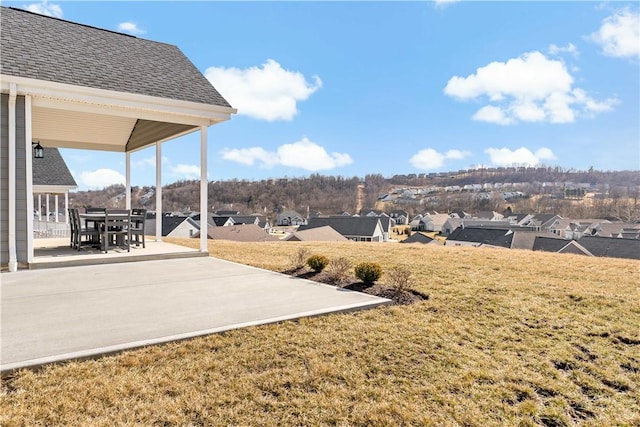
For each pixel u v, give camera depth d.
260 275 6.49
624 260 11.93
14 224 6.16
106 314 4.11
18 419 2.27
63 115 8.95
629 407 3.00
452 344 3.96
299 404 2.68
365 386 2.98
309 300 5.00
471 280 7.43
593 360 3.84
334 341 3.76
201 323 3.90
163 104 7.30
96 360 3.04
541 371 3.50
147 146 10.48
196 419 2.42
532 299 6.00
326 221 48.03
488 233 43.09
